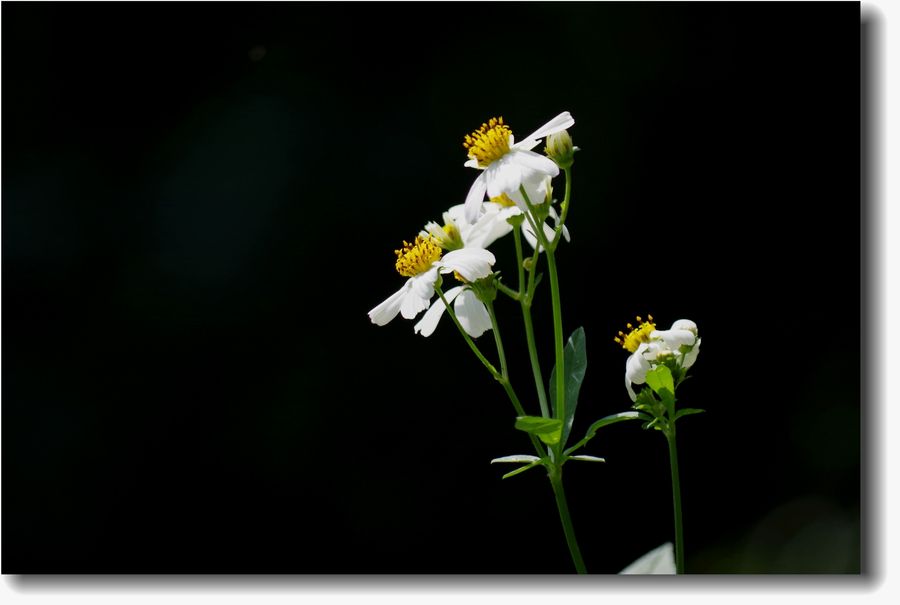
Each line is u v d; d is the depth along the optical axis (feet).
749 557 3.88
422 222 4.03
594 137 4.13
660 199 4.15
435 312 2.33
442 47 4.17
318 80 4.14
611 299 4.04
